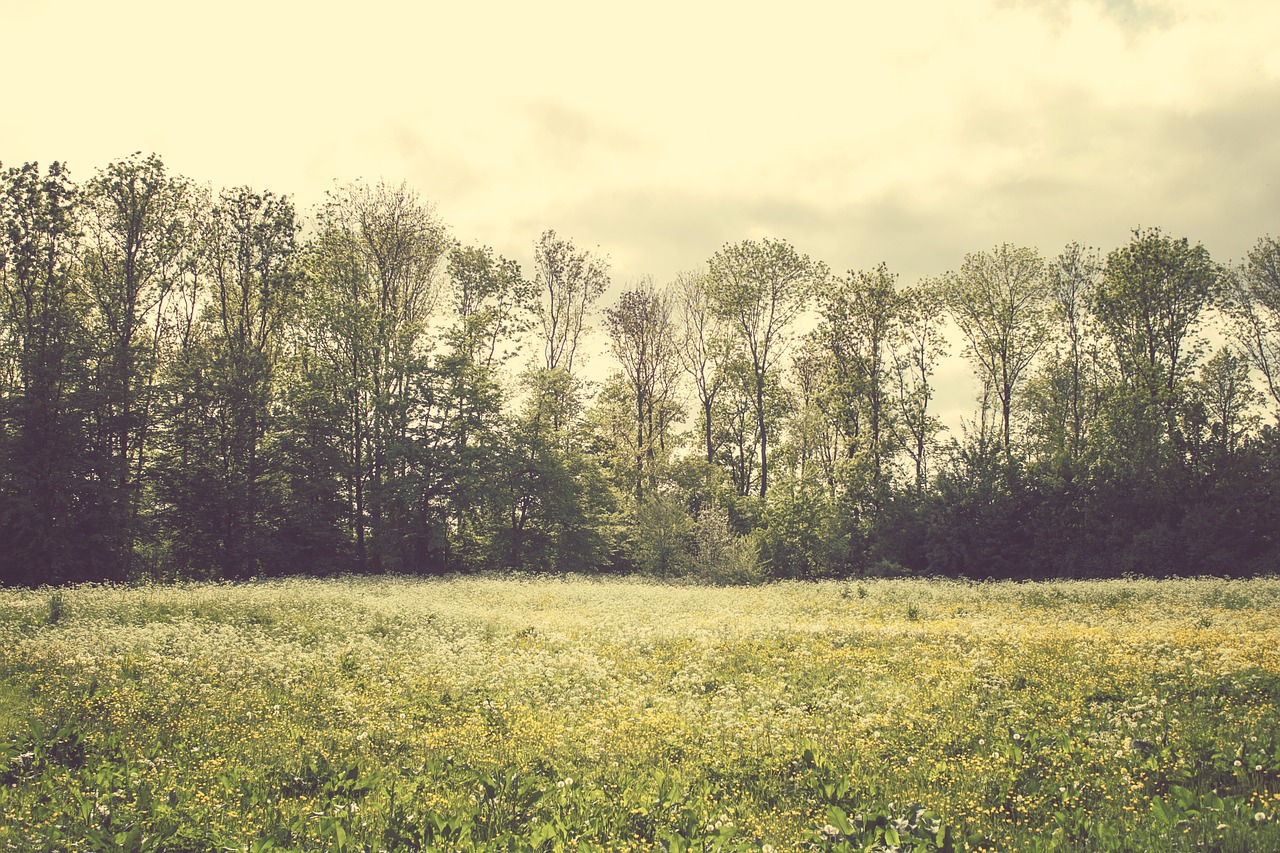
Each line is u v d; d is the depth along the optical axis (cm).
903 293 5553
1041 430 5809
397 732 1217
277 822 859
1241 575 4169
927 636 1967
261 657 1698
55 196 4438
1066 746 1006
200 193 4934
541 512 5319
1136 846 711
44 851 762
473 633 2095
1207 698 1207
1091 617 2272
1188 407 4747
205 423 4856
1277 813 745
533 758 1090
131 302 4688
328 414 5094
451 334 5459
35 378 4234
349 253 5169
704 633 2081
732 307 5872
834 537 4988
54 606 2238
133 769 1009
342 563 5075
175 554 4766
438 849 773
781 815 867
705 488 6016
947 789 929
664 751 1123
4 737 1164
